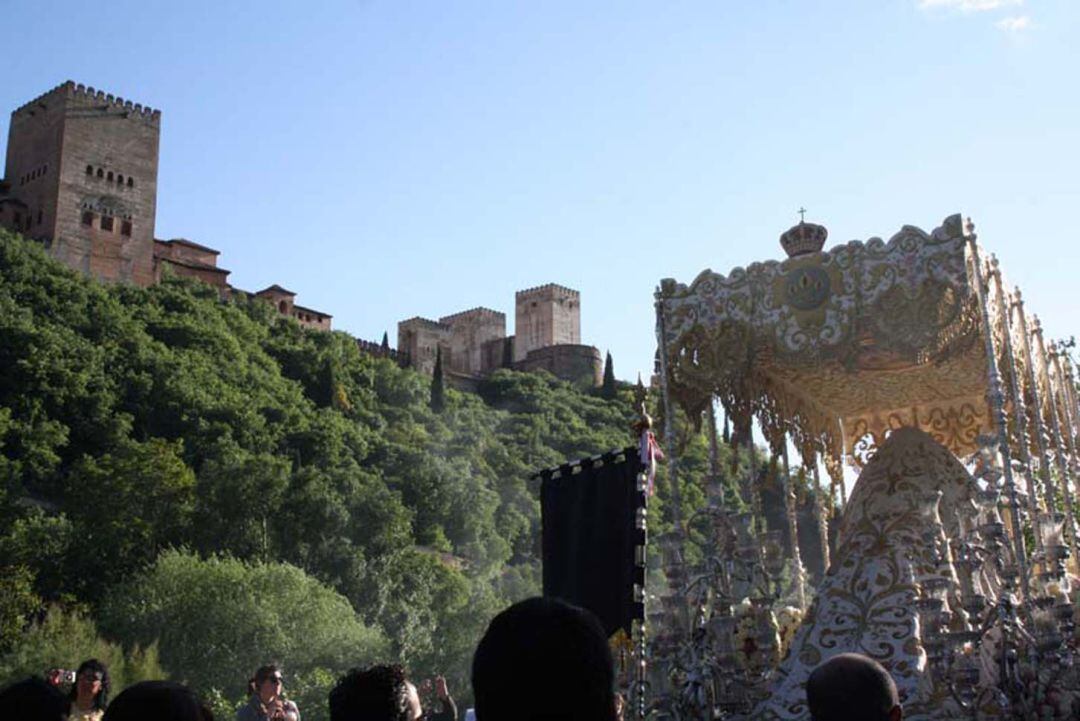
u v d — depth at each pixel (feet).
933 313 35.24
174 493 266.57
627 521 37.78
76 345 374.43
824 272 37.11
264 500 264.72
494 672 9.55
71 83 440.86
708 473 38.63
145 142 460.14
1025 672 29.84
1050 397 41.50
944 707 32.07
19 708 15.74
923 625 30.86
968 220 34.99
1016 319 38.65
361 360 499.10
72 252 429.38
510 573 351.67
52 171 435.53
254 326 469.57
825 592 37.60
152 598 193.57
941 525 33.88
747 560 35.73
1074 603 34.65
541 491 40.60
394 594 252.83
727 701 34.09
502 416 499.92
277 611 191.21
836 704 13.76
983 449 33.37
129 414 359.05
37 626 189.78
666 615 35.35
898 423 49.19
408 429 437.17
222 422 369.71
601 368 597.93
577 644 9.61
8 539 239.71
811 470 48.65
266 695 35.32
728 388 40.55
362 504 284.82
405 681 15.72
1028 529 41.78
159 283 460.14
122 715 13.61
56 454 333.01
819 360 37.09
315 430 383.04
